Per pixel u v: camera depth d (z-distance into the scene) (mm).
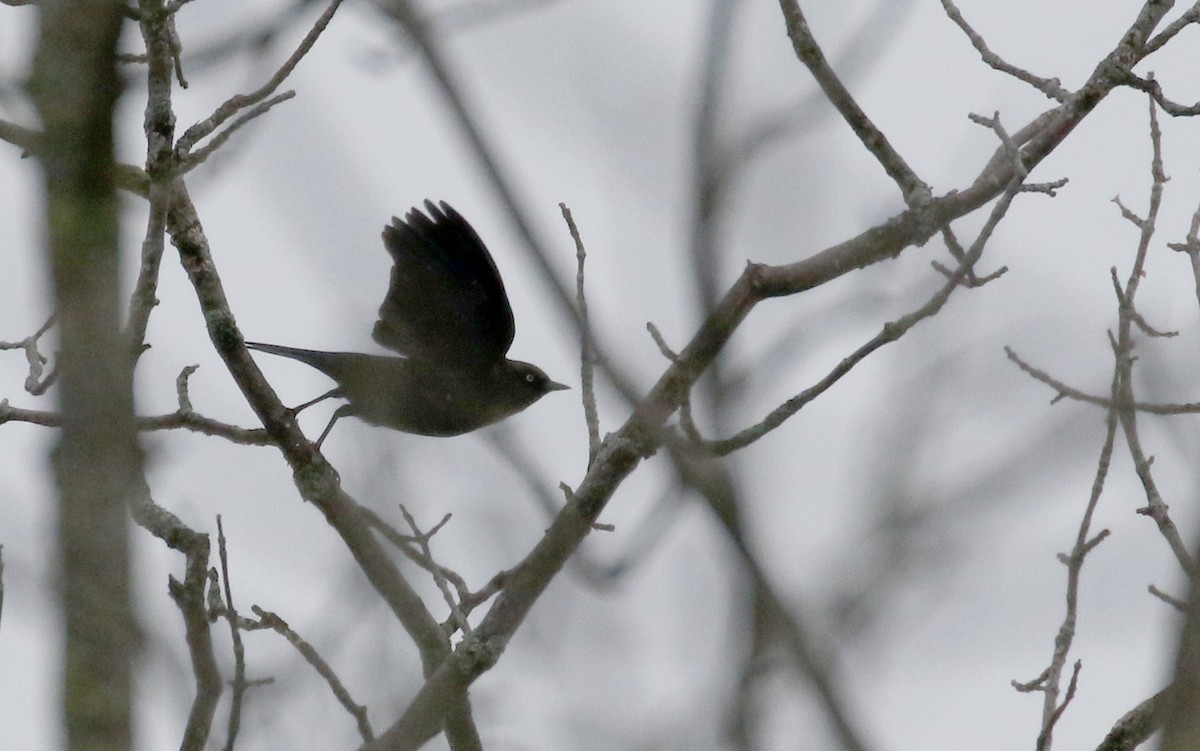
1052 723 8375
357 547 9391
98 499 4844
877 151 9961
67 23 5223
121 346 5078
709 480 4055
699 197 5086
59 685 4793
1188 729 4590
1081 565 8648
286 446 10055
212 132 9031
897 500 5246
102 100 5203
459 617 9148
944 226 9422
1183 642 4734
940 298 8188
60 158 5172
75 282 5055
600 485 9172
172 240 10531
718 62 5223
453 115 3953
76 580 4793
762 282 9000
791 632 3924
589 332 4434
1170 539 8031
